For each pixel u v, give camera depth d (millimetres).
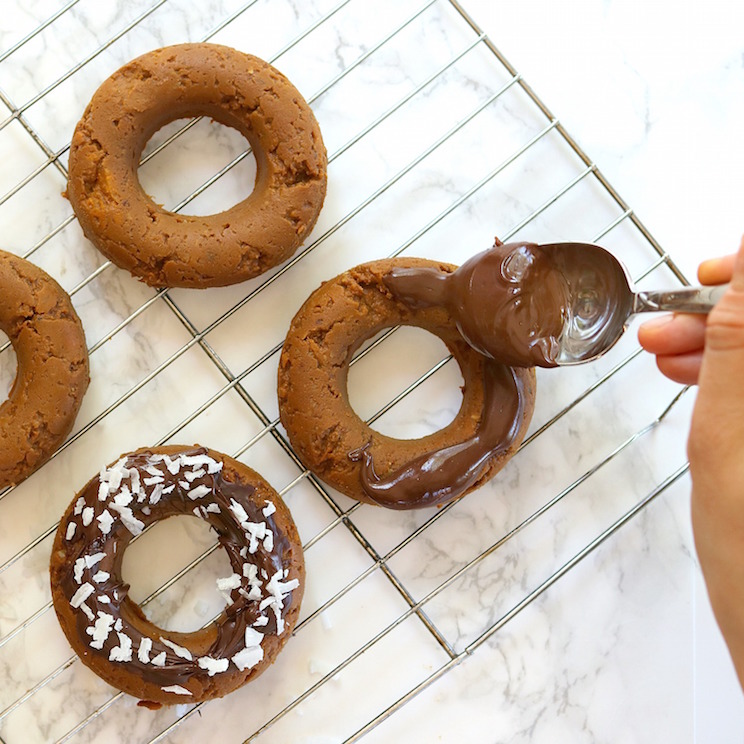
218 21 528
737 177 539
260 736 526
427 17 533
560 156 535
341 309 508
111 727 524
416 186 532
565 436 535
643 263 535
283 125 506
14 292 501
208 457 506
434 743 530
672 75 539
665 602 537
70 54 525
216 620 520
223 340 527
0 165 523
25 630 523
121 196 501
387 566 530
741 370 413
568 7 537
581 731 534
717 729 535
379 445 511
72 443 524
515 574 533
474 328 492
